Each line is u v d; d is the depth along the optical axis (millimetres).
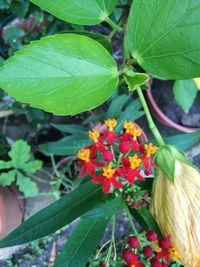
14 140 454
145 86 226
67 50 169
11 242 225
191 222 191
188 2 170
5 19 368
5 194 383
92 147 204
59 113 175
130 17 184
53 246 427
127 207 220
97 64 177
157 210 203
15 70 165
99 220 235
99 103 178
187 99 373
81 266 231
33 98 171
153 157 208
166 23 177
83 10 205
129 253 215
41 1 196
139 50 189
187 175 194
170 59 185
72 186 391
